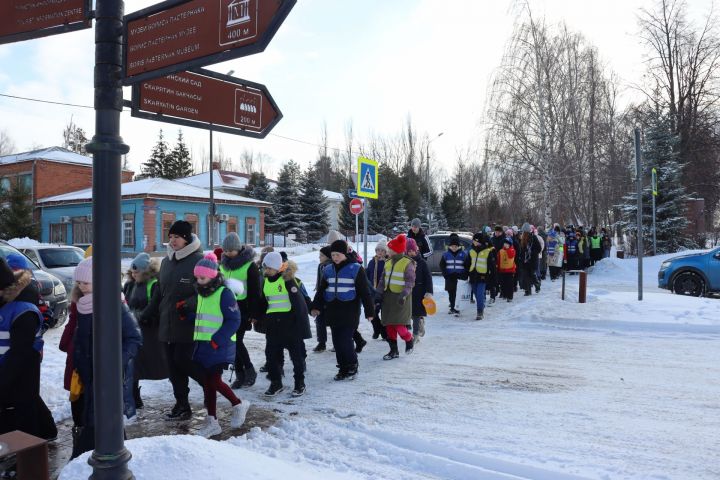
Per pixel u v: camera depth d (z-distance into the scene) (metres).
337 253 6.78
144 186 37.41
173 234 5.14
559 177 25.11
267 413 5.46
